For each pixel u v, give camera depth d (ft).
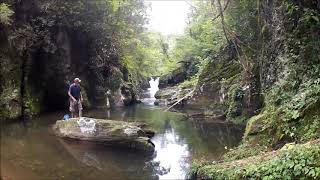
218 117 61.41
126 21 88.89
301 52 35.09
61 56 69.31
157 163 34.91
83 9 70.03
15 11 60.80
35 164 33.04
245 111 55.72
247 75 55.93
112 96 82.64
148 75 157.69
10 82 58.03
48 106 68.80
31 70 63.93
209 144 42.52
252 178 22.91
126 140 40.16
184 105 74.84
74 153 37.35
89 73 78.74
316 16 34.22
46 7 64.08
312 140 25.71
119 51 90.48
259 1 47.09
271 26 43.50
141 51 119.03
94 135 40.57
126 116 64.18
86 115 63.52
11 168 31.45
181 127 54.13
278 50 40.65
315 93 30.07
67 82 70.49
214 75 68.85
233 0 54.19
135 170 32.60
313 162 20.66
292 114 30.55
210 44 75.82
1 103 55.77
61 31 69.46
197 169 30.42
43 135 44.55
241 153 31.86
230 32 46.78
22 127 49.98
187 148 40.73
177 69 129.90
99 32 77.30
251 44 53.36
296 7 36.45
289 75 35.65
